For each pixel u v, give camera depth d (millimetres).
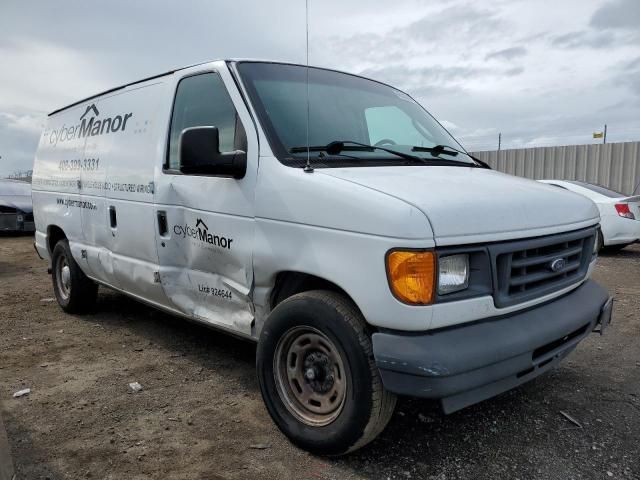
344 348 2707
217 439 3146
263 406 3578
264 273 3146
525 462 2896
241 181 3264
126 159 4406
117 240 4582
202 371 4203
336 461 2910
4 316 5891
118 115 4695
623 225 9852
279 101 3447
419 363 2420
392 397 2715
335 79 4016
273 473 2799
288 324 2975
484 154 16328
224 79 3564
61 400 3689
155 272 4090
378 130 3822
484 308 2617
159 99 4180
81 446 3078
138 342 4930
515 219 2768
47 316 5887
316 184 2852
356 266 2625
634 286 7258
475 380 2492
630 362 4352
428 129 4219
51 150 6027
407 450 3018
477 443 3092
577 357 4457
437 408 3525
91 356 4562
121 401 3666
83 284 5641
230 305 3502
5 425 3330
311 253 2842
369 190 2670
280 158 3107
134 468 2852
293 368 3078
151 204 4055
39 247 6336
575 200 3330
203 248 3598
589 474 2783
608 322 3475
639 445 3062
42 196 6148
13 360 4477
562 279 3129
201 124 3697
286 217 2977
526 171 15406
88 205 5035
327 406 2932
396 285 2467
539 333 2750
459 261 2555
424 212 2477
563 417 3402
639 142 13031
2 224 13484
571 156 14375
